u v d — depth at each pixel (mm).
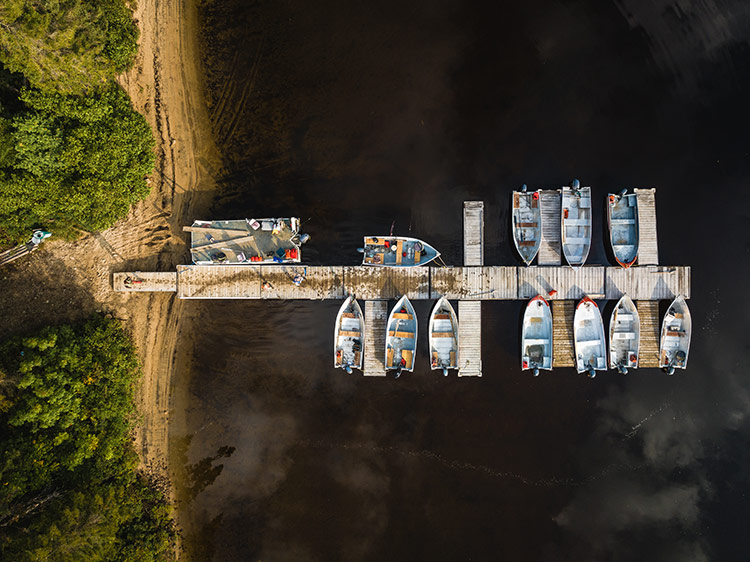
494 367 20281
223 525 20453
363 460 20344
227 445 20453
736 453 20219
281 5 20219
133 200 18750
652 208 19766
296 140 20312
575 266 19562
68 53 15367
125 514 18594
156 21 19906
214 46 20219
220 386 20469
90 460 18516
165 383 20469
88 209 17656
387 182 20297
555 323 19859
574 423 20312
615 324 19703
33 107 16109
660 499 20297
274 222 19656
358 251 20219
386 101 20250
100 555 16641
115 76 19156
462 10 20156
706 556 20188
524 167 20219
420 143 20234
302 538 20422
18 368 18047
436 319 19766
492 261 20266
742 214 20172
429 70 20234
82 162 16688
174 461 20484
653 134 20234
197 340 20469
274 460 20406
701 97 20203
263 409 20422
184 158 20266
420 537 20344
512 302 20266
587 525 20344
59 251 19828
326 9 20234
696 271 20219
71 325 19719
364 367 20031
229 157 20312
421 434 20297
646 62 20219
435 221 20266
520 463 20359
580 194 19625
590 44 20219
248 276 19781
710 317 20266
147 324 20312
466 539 20359
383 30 20219
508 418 20281
